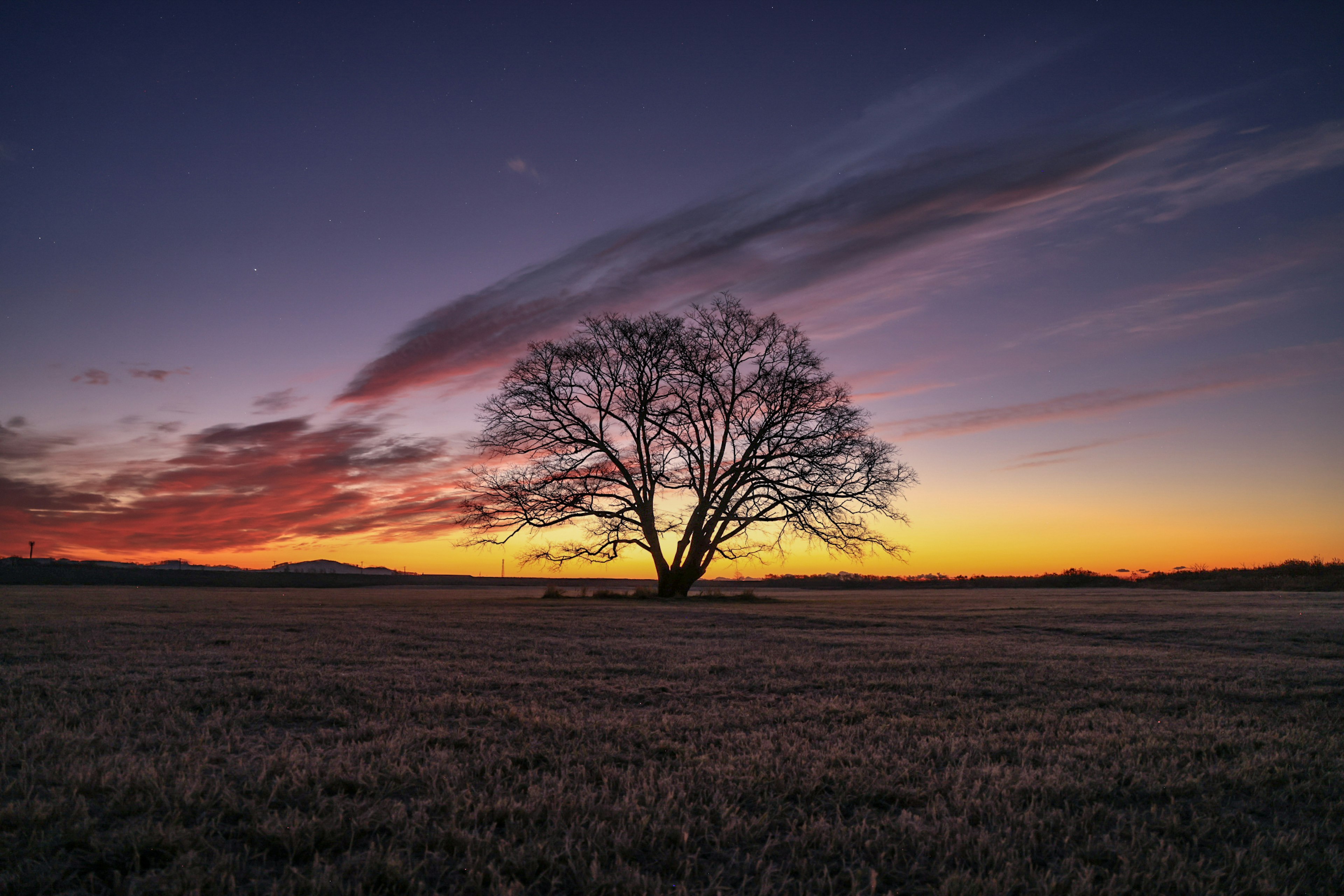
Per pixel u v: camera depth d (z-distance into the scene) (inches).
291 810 129.1
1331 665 343.3
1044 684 290.2
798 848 122.3
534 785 149.6
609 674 302.4
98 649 348.2
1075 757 181.5
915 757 178.7
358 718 210.8
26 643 364.5
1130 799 152.3
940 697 260.4
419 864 109.8
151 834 116.8
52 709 211.9
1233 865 117.6
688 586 1133.1
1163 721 223.5
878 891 109.4
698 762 168.6
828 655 371.6
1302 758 180.2
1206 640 453.1
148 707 216.1
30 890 101.4
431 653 357.4
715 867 115.9
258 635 422.0
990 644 434.3
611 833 125.7
